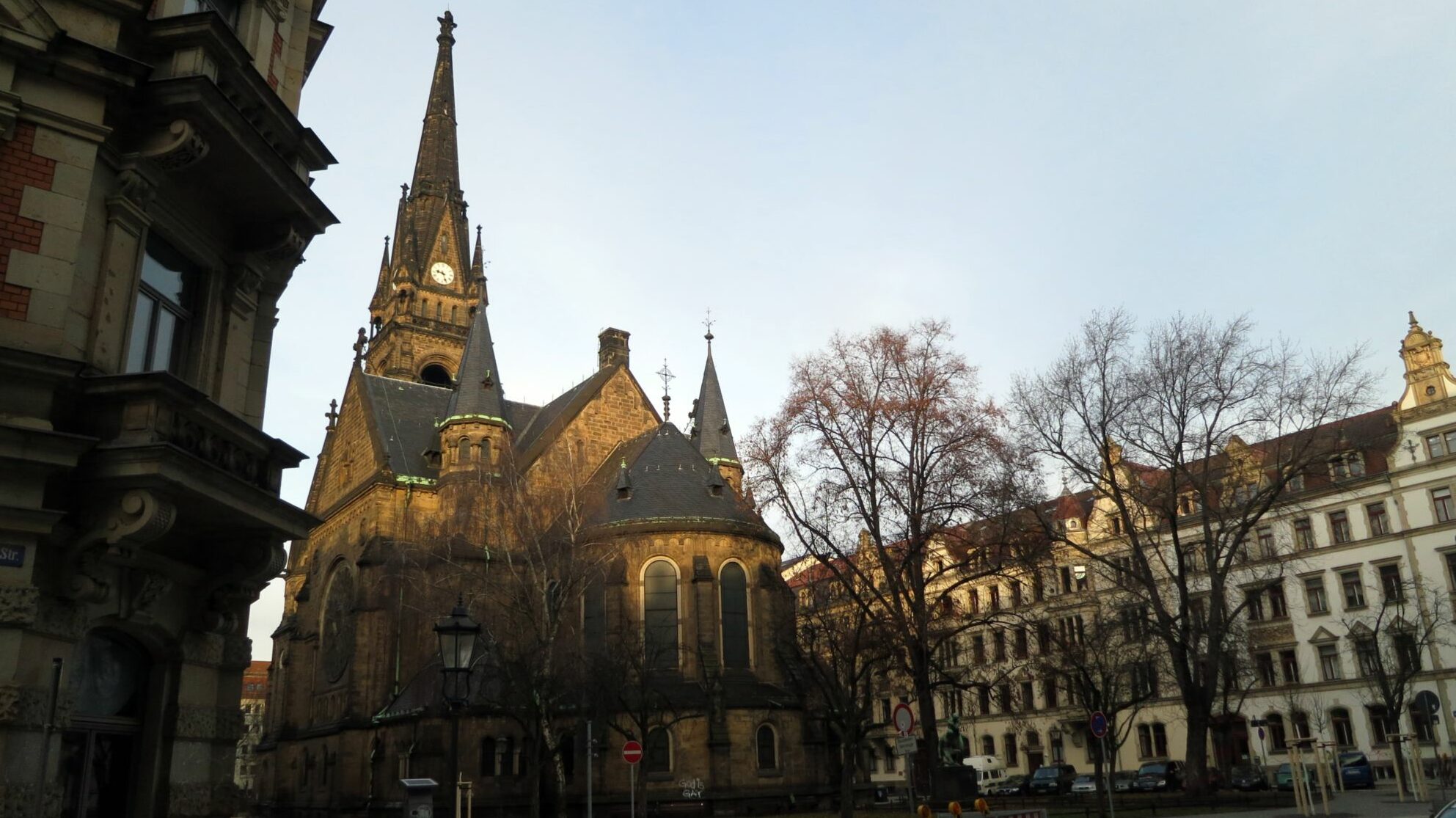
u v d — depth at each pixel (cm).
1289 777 5731
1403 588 6419
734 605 5709
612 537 5659
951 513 4462
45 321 1415
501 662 4600
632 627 5069
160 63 1606
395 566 5922
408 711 5462
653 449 6397
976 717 8869
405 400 7456
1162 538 7394
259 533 1677
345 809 5691
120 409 1414
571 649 4797
